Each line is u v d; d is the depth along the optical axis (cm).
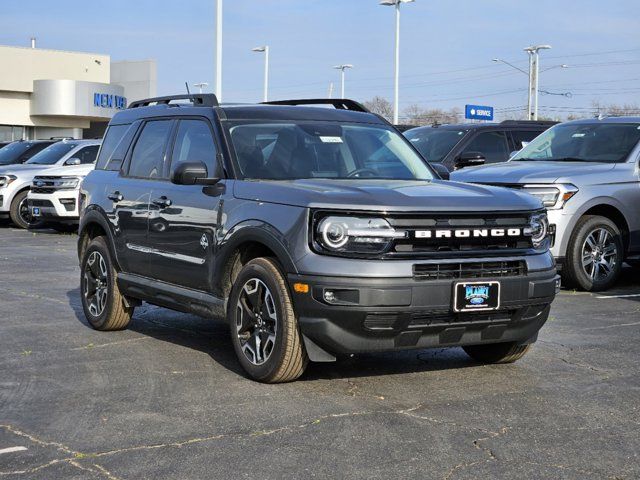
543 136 1185
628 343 749
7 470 440
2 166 2006
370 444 480
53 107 5047
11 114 5069
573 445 481
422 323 568
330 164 677
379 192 580
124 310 782
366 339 563
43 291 1027
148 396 575
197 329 805
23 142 2214
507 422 522
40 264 1294
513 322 598
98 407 550
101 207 795
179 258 688
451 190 614
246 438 489
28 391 588
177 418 526
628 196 1043
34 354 699
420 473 437
